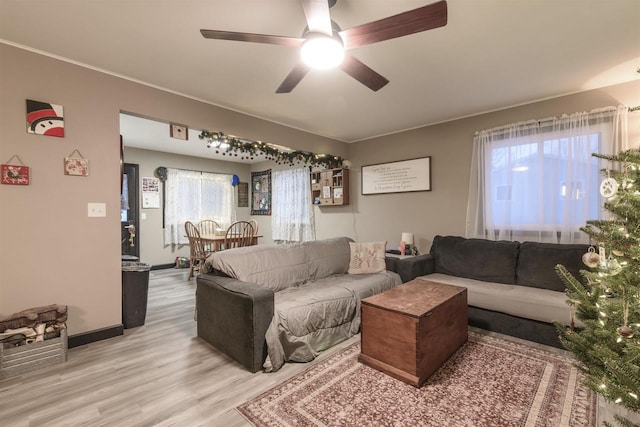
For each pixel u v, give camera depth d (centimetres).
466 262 330
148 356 233
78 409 171
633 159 155
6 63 217
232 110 353
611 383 137
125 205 547
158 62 246
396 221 452
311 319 235
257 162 721
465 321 251
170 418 164
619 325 148
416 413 166
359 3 177
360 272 349
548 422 158
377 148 475
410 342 194
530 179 328
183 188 621
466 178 380
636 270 145
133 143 522
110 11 183
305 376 204
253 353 208
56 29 202
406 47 222
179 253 617
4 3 174
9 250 220
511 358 224
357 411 168
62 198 241
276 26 200
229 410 170
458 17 188
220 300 238
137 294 292
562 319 232
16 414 167
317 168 577
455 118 388
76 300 249
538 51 229
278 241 663
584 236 295
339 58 172
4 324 207
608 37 210
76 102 246
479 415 164
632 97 278
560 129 310
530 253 295
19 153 223
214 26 199
